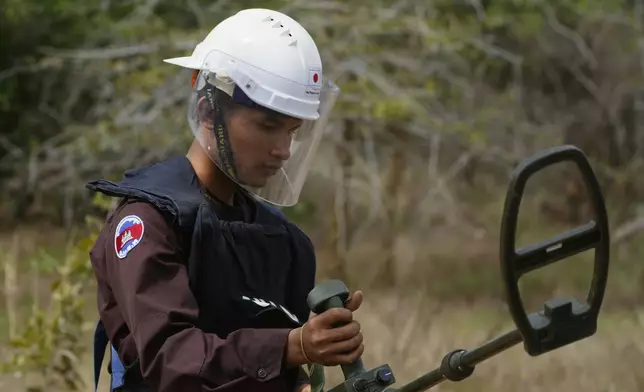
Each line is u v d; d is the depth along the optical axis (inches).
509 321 594.9
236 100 190.9
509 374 457.1
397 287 701.9
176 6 724.7
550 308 152.6
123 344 191.0
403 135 749.3
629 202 871.7
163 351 176.6
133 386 193.8
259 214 206.2
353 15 690.2
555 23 775.1
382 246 775.7
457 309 633.6
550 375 454.6
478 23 733.3
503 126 774.5
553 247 150.8
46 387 413.7
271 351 175.8
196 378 174.2
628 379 449.4
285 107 190.7
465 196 869.8
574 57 848.3
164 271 182.9
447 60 737.0
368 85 689.0
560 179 919.0
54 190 816.9
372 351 468.4
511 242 147.1
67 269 423.5
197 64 195.9
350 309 184.5
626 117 904.3
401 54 716.0
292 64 192.5
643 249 795.4
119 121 673.0
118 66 684.1
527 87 882.8
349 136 724.7
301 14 693.3
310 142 208.8
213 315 189.3
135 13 724.7
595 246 152.9
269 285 199.2
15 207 856.9
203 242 186.5
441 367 169.3
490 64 799.1
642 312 630.5
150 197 187.3
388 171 819.4
